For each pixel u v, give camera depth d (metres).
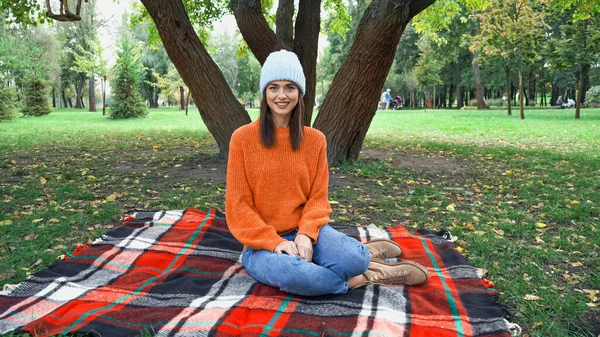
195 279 2.72
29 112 24.28
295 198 2.70
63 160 7.55
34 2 8.69
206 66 6.44
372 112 6.52
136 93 22.44
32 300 2.39
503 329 2.22
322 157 2.78
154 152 8.68
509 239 3.78
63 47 41.91
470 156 8.25
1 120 18.62
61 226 3.82
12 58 26.41
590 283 2.95
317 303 2.41
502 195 5.30
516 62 20.48
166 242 3.30
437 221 4.24
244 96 58.94
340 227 3.76
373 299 2.48
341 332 2.12
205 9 10.64
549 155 8.27
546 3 17.23
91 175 6.07
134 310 2.29
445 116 22.48
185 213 3.98
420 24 12.02
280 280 2.42
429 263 3.05
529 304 2.60
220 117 6.78
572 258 3.35
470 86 43.12
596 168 6.92
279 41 6.73
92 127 15.74
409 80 40.53
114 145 9.89
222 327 2.14
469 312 2.39
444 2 11.30
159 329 2.12
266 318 2.25
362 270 2.47
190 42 6.27
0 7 8.48
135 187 5.39
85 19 37.84
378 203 4.75
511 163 7.48
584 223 4.17
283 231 2.70
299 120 2.65
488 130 13.95
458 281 2.79
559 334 2.31
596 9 11.20
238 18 6.57
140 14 11.23
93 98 36.00
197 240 3.35
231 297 2.49
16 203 4.60
